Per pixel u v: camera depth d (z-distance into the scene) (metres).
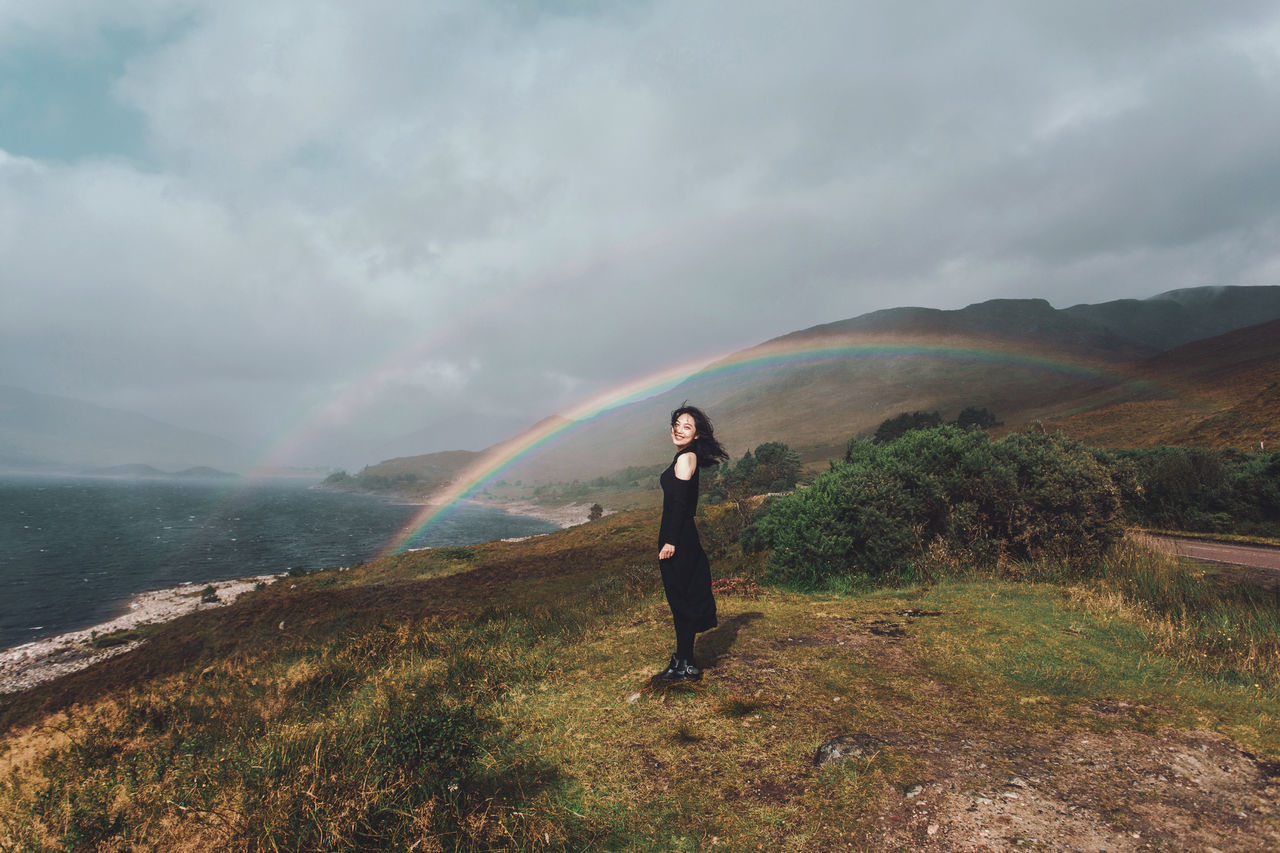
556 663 5.04
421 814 2.67
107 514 106.44
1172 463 18.72
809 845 2.37
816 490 9.48
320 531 84.44
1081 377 148.62
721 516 21.84
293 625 12.77
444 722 3.49
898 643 4.98
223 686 6.24
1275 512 16.73
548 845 2.46
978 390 169.88
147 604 31.83
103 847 3.01
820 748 3.11
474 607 13.49
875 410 168.50
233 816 2.98
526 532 91.06
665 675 4.27
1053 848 2.24
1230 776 2.74
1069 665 4.30
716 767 3.05
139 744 4.72
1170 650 4.58
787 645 5.03
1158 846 2.24
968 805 2.54
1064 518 8.16
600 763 3.18
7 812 3.57
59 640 24.55
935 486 8.95
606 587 12.54
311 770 3.21
